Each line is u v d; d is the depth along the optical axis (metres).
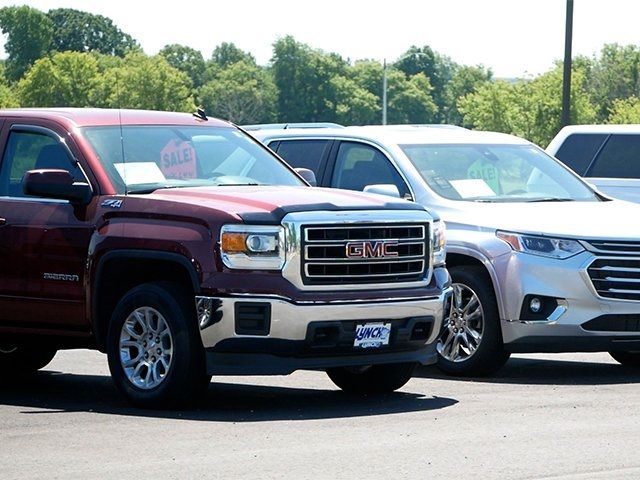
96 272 10.97
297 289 10.34
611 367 13.86
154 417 10.26
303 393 11.73
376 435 9.29
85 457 8.58
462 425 9.71
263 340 10.28
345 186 14.37
